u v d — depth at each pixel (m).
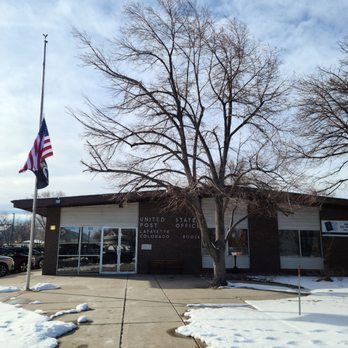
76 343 7.27
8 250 24.92
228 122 17.03
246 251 21.78
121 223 21.55
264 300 11.88
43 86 16.39
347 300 11.95
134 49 17.05
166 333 7.93
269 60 17.30
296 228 22.31
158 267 21.03
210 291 13.93
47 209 21.25
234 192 15.90
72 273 20.72
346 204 21.88
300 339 7.14
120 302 11.52
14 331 7.91
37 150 15.70
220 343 6.94
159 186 15.73
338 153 17.67
